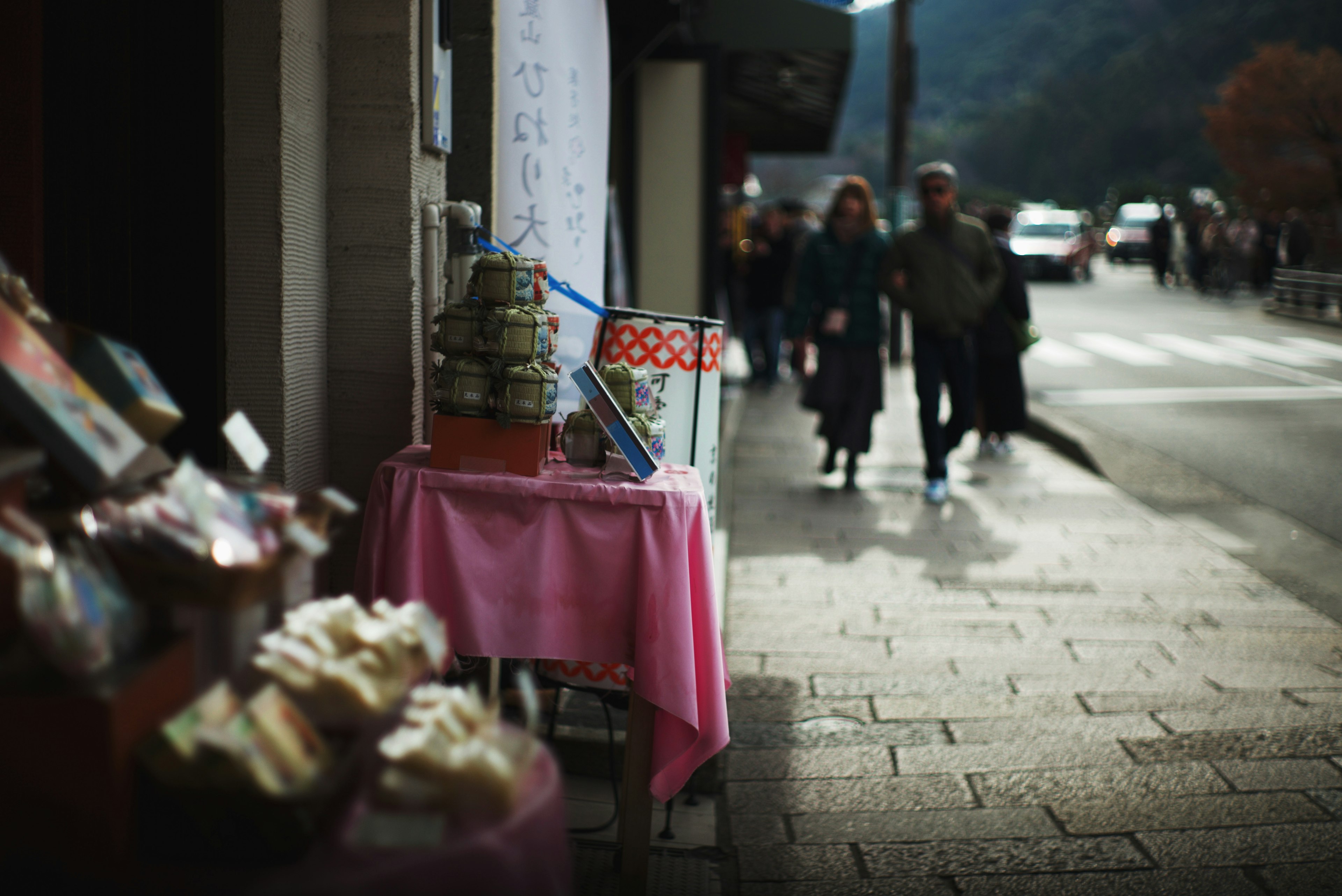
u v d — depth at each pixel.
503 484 2.70
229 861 1.54
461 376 2.72
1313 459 8.67
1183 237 38.72
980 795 3.45
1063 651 4.73
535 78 4.13
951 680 4.40
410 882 1.40
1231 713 4.06
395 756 1.48
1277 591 5.59
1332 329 19.42
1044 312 23.33
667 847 3.15
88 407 1.70
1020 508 7.40
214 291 3.17
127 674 1.49
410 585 2.72
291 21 3.10
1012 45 172.38
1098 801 3.40
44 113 2.96
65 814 1.46
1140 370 14.04
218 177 3.11
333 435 3.58
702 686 2.76
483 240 3.71
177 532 1.59
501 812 1.48
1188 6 155.38
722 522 6.27
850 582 5.71
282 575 1.70
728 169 17.58
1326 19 78.00
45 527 1.64
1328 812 3.31
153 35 3.06
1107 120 100.94
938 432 7.50
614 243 6.66
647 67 8.54
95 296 3.08
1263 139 31.20
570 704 3.90
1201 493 7.71
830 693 4.27
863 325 7.60
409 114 3.42
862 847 3.14
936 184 7.14
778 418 11.16
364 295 3.51
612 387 2.96
